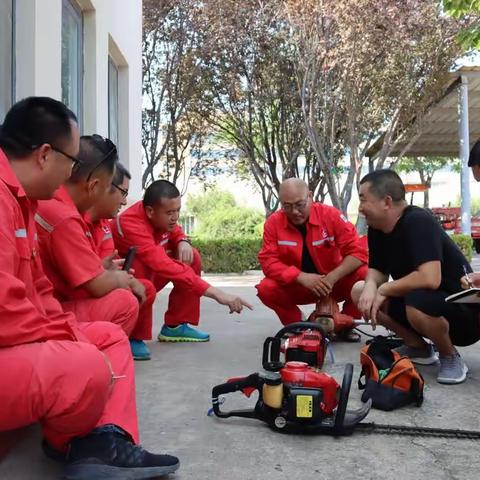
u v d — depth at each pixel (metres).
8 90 3.88
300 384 2.52
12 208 1.84
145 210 4.06
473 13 11.70
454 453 2.34
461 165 13.84
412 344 3.69
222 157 19.03
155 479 2.06
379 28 11.97
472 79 13.72
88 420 1.86
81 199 2.70
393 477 2.12
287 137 16.50
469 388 3.21
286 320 4.47
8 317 1.75
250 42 14.79
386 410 2.83
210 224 18.39
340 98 13.86
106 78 6.20
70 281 2.62
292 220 4.24
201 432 2.55
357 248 4.19
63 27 5.13
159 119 16.06
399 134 14.93
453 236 13.78
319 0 12.02
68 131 1.96
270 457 2.28
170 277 3.88
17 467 2.13
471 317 3.33
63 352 1.81
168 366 3.72
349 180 14.62
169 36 14.93
